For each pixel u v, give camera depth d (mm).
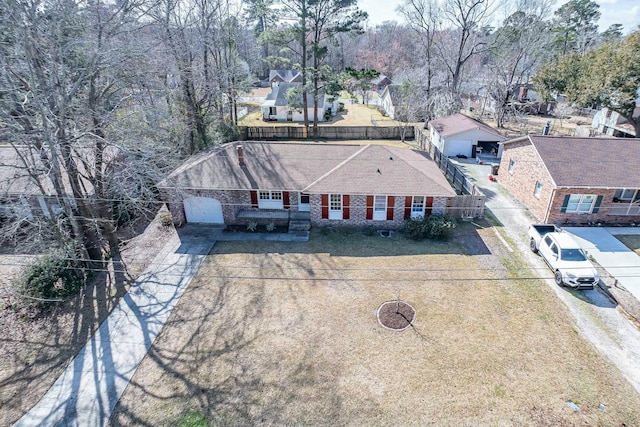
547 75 42062
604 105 30328
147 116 19281
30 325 13781
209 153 22328
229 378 11484
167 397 10914
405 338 12891
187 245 19031
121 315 14242
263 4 33156
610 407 10344
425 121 43469
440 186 19531
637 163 20391
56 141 13445
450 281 15898
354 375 11484
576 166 20219
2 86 12672
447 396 10758
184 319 14000
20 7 12156
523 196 23141
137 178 15828
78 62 15094
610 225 20188
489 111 53250
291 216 20812
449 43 50312
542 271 16453
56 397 10984
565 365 11719
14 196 18844
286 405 10578
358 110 57375
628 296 14742
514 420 10047
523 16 43156
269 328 13461
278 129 41281
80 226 16219
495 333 13055
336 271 16688
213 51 34219
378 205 20141
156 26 23859
